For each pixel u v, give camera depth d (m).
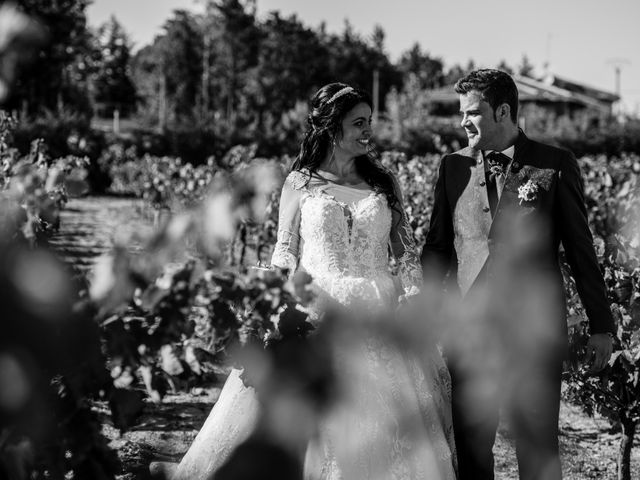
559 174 3.06
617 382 3.82
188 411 5.04
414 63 121.44
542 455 3.09
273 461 2.75
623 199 9.02
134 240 1.66
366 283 3.00
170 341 1.74
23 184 1.96
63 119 27.28
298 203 3.18
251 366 2.09
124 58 92.69
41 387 1.57
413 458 2.80
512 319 3.05
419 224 7.24
